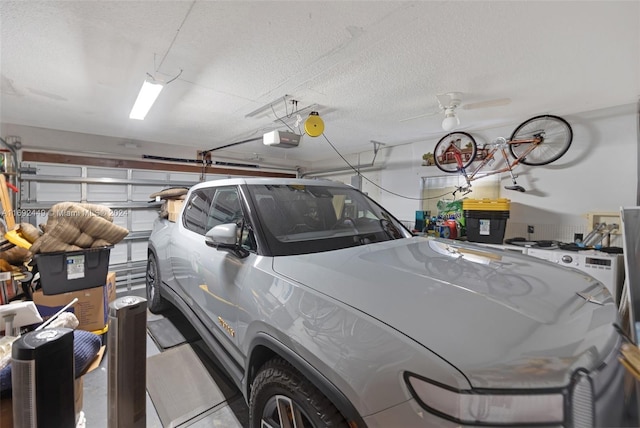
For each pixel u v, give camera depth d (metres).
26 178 4.44
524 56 2.40
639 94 3.22
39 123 4.42
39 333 0.94
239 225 1.85
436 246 1.85
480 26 2.01
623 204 3.58
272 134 3.80
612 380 0.80
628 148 3.54
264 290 1.38
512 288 1.16
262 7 1.82
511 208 4.50
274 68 2.62
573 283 1.27
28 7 1.79
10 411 1.15
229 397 2.00
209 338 1.92
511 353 0.81
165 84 2.80
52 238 2.45
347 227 2.07
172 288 2.68
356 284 1.19
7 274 2.31
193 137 5.47
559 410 0.73
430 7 1.82
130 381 1.01
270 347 1.25
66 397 0.94
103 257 2.67
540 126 4.14
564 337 0.87
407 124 4.50
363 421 0.86
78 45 2.23
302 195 2.14
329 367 0.98
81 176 4.97
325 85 2.99
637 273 2.69
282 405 1.21
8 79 2.83
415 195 5.83
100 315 2.64
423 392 0.79
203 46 2.26
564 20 1.92
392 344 0.88
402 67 2.60
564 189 4.01
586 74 2.72
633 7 1.77
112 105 3.59
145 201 5.60
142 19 1.93
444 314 0.96
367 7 1.82
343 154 7.31
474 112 3.89
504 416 0.73
